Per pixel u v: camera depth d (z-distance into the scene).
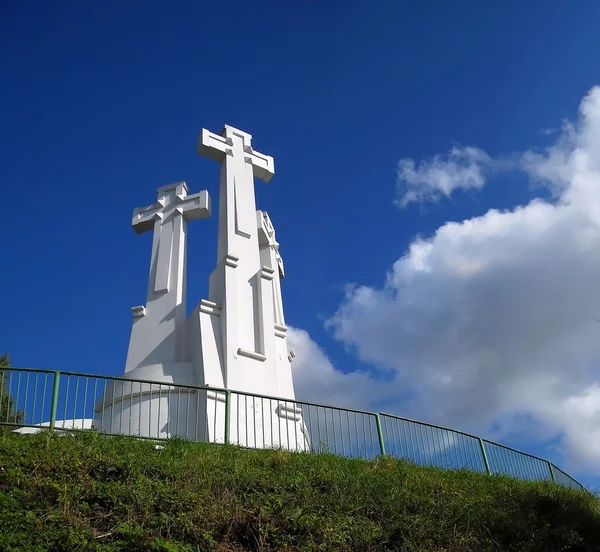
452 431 16.19
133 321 17.92
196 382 16.12
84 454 10.87
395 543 10.33
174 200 19.77
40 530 8.77
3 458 10.27
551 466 18.55
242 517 9.96
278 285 20.61
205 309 17.17
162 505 9.87
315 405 14.77
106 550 8.66
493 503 12.34
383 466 13.34
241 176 19.98
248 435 15.34
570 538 11.09
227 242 18.47
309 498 10.84
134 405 15.41
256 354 16.98
